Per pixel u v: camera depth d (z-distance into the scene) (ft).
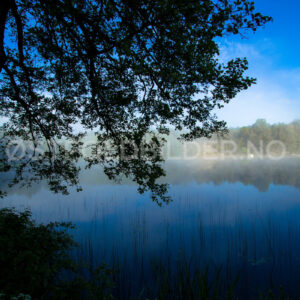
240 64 14.64
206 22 13.25
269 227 40.78
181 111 16.80
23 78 19.39
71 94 20.62
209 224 46.39
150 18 12.97
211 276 26.76
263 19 12.23
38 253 11.58
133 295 22.81
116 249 33.45
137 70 13.69
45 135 20.17
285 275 26.53
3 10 13.39
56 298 11.60
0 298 8.82
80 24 14.01
